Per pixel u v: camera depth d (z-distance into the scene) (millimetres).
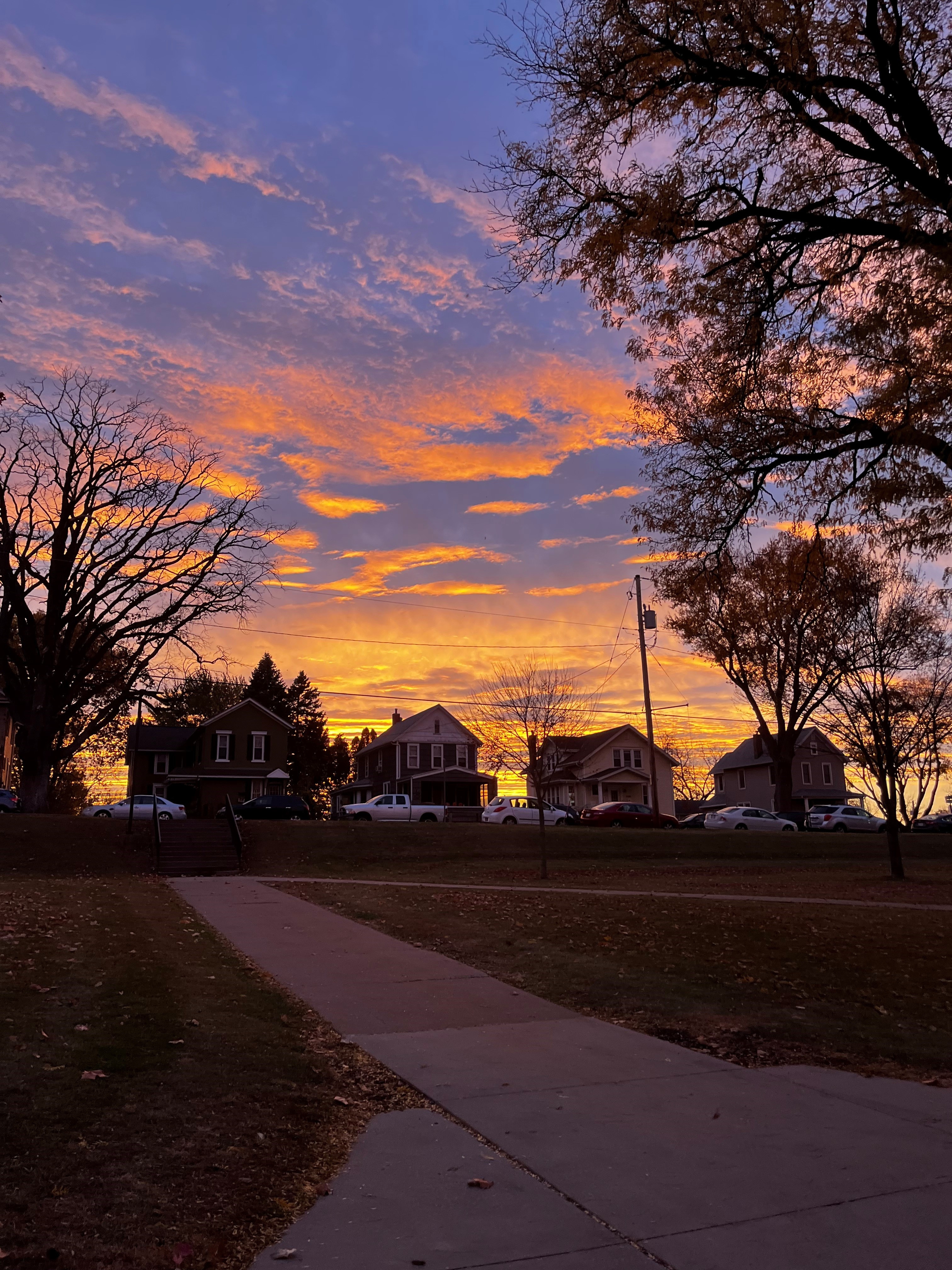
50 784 62375
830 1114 6148
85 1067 6082
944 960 12422
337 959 11562
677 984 10203
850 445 10875
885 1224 4375
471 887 22109
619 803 50250
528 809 48406
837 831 50688
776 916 16234
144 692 39531
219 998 8641
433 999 9375
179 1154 4855
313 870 28391
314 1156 5137
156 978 9156
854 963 11828
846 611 18812
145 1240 3961
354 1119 5836
